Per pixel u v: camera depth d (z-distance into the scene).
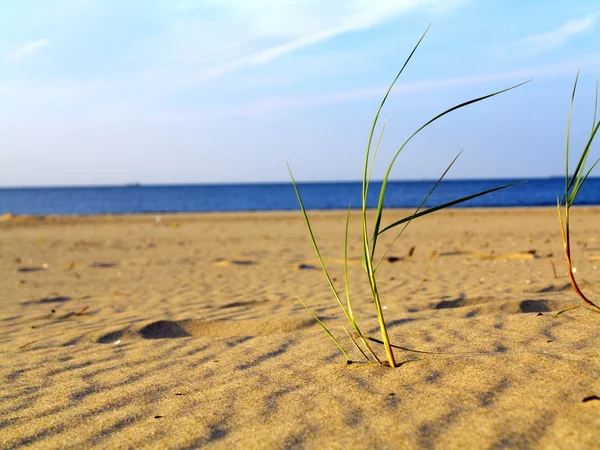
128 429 1.78
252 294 4.88
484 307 3.39
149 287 5.75
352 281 5.46
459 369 1.98
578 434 1.42
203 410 1.88
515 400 1.66
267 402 1.90
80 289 5.77
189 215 23.95
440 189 100.19
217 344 2.91
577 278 4.51
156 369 2.49
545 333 2.53
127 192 121.81
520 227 12.84
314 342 2.78
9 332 3.62
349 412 1.73
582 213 18.08
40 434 1.79
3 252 10.74
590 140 2.07
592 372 1.81
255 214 23.56
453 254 7.61
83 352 2.93
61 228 17.78
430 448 1.45
